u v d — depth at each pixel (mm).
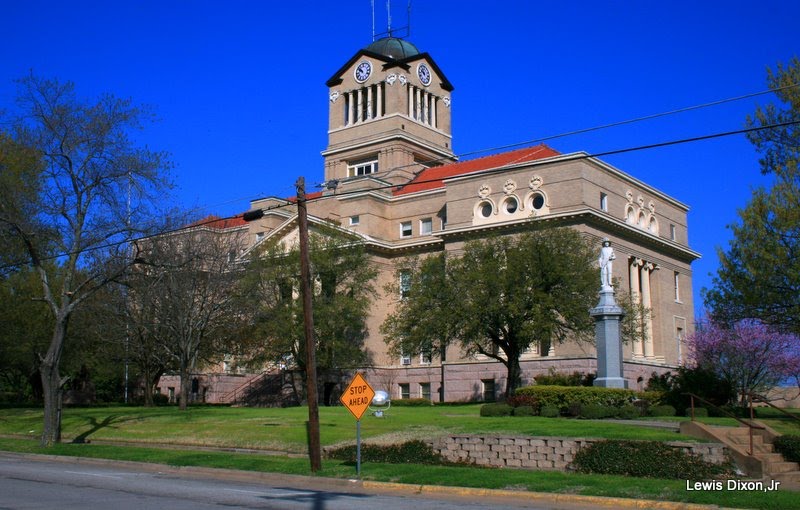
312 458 25250
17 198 36344
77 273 51500
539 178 62375
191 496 19188
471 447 27094
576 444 25000
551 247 48125
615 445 24281
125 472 26359
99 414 45906
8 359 56562
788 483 23094
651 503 18000
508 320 47750
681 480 21719
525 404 38281
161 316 50562
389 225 74500
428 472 23484
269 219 76688
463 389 64312
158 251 47344
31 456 32656
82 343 57656
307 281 27047
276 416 40969
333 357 60031
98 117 36750
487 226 63281
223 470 26141
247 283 54156
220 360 64500
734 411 39375
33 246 38281
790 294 36406
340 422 36844
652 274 69750
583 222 59781
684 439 25828
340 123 84562
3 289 50781
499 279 46906
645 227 68688
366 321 69312
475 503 18922
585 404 36562
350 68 84750
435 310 49031
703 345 63344
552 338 51562
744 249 36844
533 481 21219
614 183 64688
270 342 56062
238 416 41594
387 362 71375
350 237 62969
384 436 30906
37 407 57219
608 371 39562
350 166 83500
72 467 27656
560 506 18531
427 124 83875
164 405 64688
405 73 82438
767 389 64750
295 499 18875
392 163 79250
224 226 73250
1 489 19922
